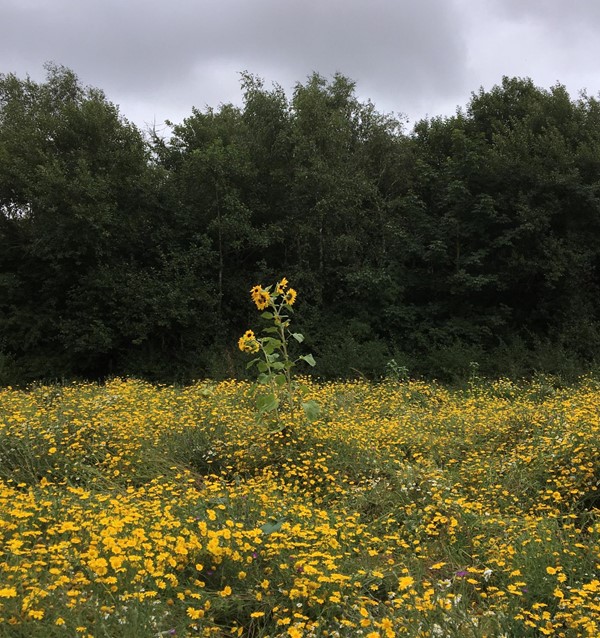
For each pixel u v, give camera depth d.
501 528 3.58
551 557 3.01
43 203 13.66
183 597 2.45
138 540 2.78
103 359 14.50
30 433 5.30
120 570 2.50
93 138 15.14
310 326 14.67
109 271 13.99
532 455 4.86
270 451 5.13
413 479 4.48
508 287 15.03
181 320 13.72
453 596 2.56
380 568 2.97
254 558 2.84
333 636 2.33
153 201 15.09
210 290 14.57
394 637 2.20
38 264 15.19
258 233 14.97
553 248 14.52
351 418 6.56
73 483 4.65
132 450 5.12
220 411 6.25
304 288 15.35
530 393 10.06
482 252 15.02
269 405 5.41
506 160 15.21
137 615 2.22
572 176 14.71
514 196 15.41
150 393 8.07
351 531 3.44
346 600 2.54
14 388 13.30
